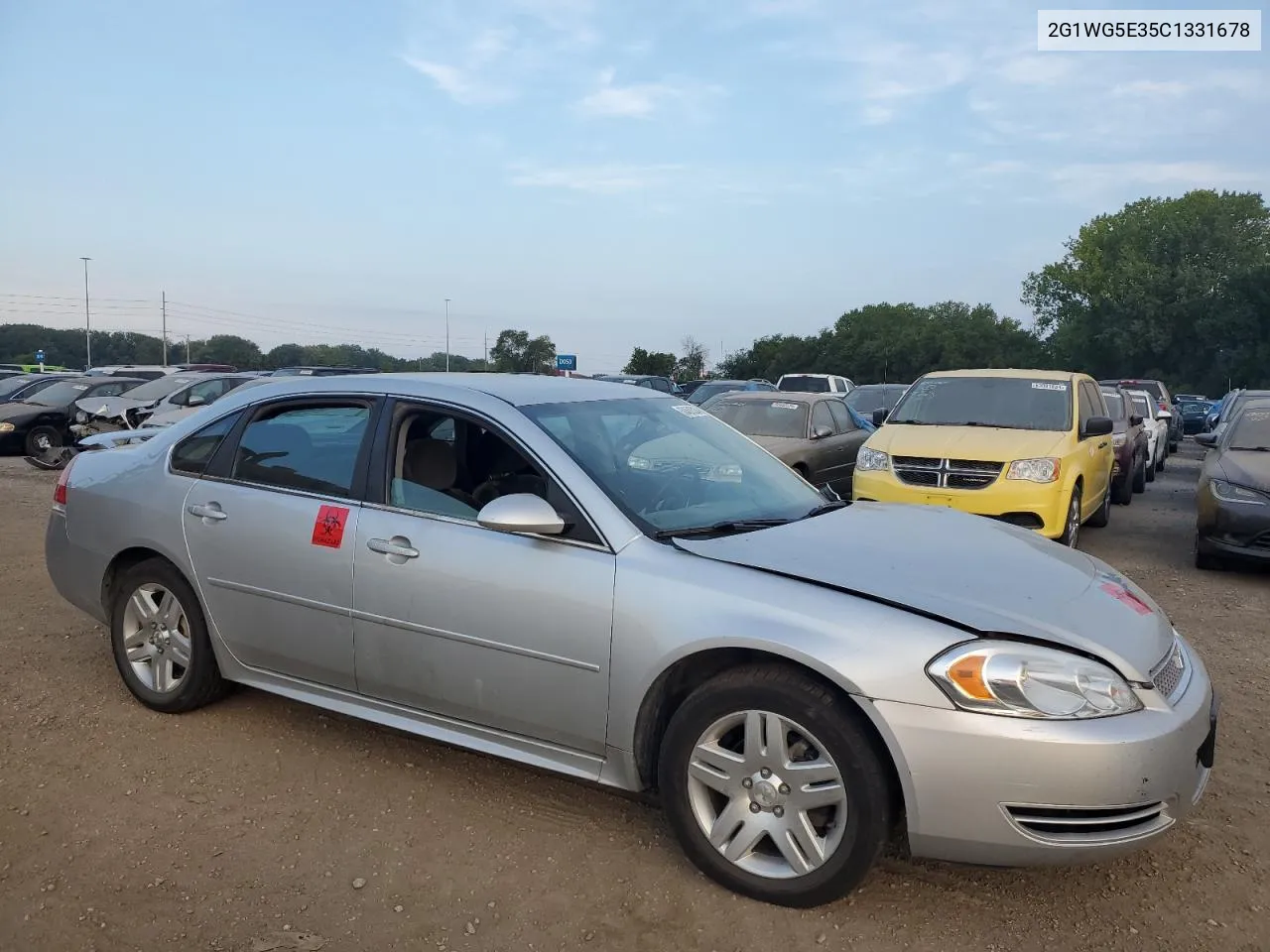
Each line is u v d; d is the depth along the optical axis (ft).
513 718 11.32
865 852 9.39
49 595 21.45
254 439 13.80
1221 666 18.06
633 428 13.10
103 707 14.89
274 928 9.45
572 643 10.73
